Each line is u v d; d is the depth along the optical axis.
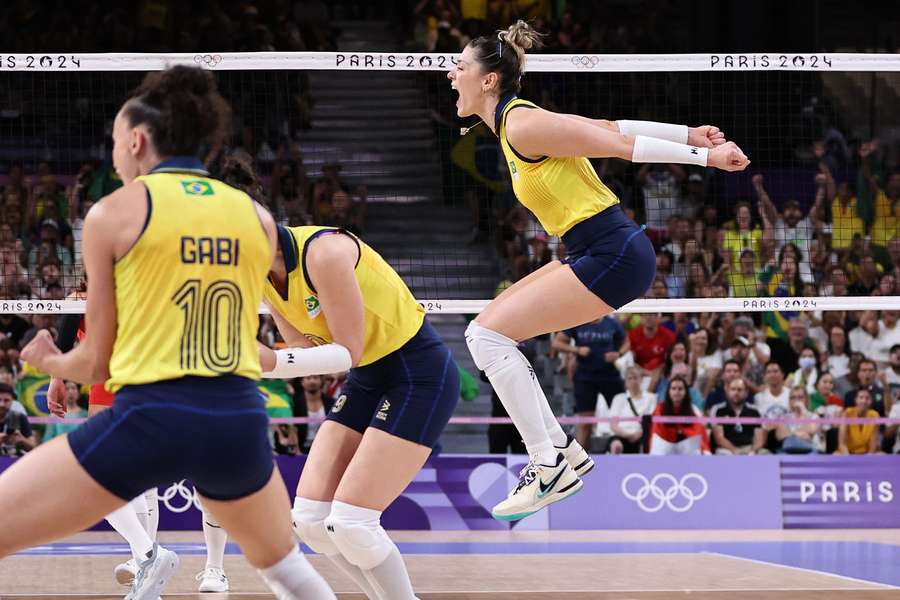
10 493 3.15
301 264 4.34
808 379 12.02
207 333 3.24
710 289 12.64
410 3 17.36
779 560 8.28
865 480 10.98
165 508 10.25
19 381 11.10
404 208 15.50
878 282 13.28
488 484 10.70
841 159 15.77
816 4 17.69
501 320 5.27
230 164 5.14
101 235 3.19
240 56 7.22
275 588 3.48
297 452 10.75
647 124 5.39
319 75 16.73
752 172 15.20
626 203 14.36
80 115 15.42
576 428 11.70
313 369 4.01
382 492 4.62
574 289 5.18
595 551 8.83
